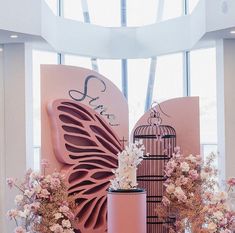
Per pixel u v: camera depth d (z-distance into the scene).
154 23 9.79
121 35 10.04
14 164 7.99
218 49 8.12
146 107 10.25
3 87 8.09
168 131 7.64
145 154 7.25
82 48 9.56
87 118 7.16
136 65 10.29
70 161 6.95
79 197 6.99
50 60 9.43
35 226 5.75
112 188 5.58
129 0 10.41
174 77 9.91
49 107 6.94
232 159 7.84
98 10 10.23
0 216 7.90
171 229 5.64
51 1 9.78
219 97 8.11
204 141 9.20
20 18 7.30
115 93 7.79
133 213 5.41
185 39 9.16
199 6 8.02
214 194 5.21
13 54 8.09
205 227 4.93
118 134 7.76
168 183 6.08
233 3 7.06
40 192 5.78
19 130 8.02
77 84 7.41
